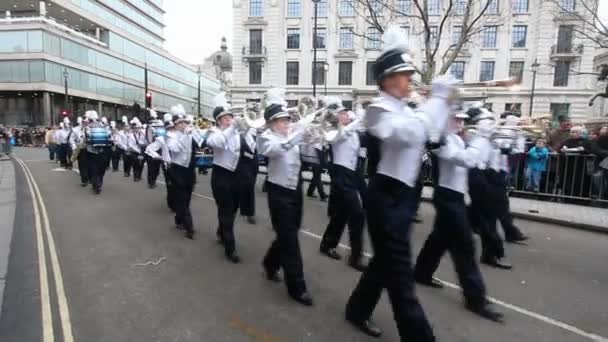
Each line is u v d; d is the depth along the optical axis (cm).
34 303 396
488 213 526
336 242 548
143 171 1617
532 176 1010
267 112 411
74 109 4316
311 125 428
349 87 4078
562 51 3678
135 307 391
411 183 300
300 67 4172
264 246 594
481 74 3856
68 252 547
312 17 4106
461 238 396
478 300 388
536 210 869
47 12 4562
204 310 387
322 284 455
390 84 287
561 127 1017
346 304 395
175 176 637
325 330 352
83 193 1023
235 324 362
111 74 4831
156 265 504
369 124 294
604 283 478
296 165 405
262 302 405
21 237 613
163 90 6172
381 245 304
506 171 641
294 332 349
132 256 536
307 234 666
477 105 457
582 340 347
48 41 3781
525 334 355
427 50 1222
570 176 959
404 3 2480
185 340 335
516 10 3738
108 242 595
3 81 3775
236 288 438
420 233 682
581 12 2505
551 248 625
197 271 487
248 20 4194
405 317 297
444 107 283
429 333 297
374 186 307
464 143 420
